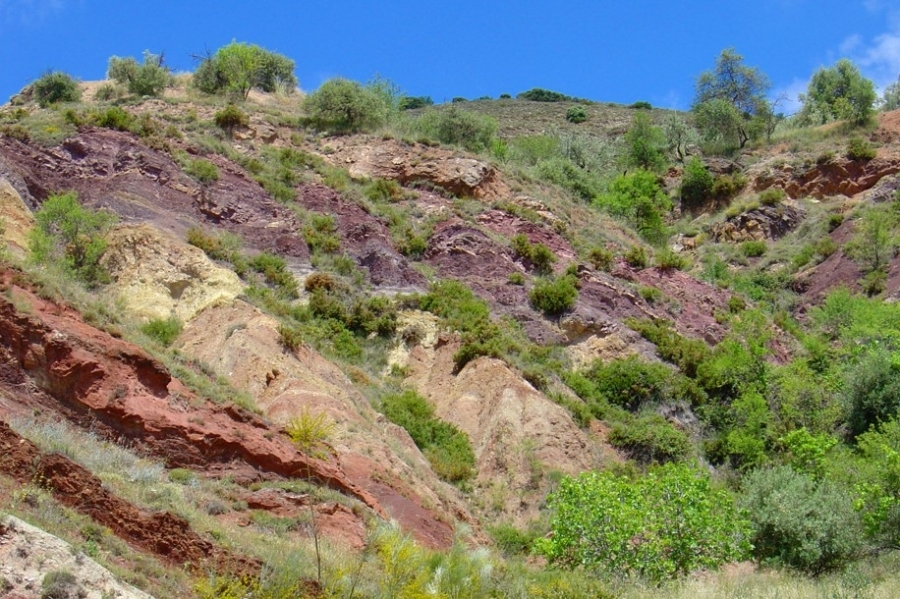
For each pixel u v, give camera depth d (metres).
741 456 29.12
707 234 54.41
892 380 29.64
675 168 63.03
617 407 30.25
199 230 31.08
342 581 10.53
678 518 17.80
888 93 72.12
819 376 32.31
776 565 19.12
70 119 34.62
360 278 32.53
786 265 50.03
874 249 46.28
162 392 15.63
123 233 28.34
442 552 14.91
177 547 10.96
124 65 52.78
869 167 56.25
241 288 28.02
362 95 47.41
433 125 52.09
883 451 21.02
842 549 19.16
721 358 32.75
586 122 99.38
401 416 25.41
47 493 10.88
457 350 29.16
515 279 34.88
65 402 14.41
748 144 65.25
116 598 9.10
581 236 42.66
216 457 15.06
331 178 39.56
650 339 34.22
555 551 17.52
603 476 18.86
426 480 21.20
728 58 69.19
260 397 21.23
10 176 30.14
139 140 35.03
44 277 16.67
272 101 54.56
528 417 25.92
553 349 32.16
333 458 17.28
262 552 11.47
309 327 28.59
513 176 45.75
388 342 29.62
